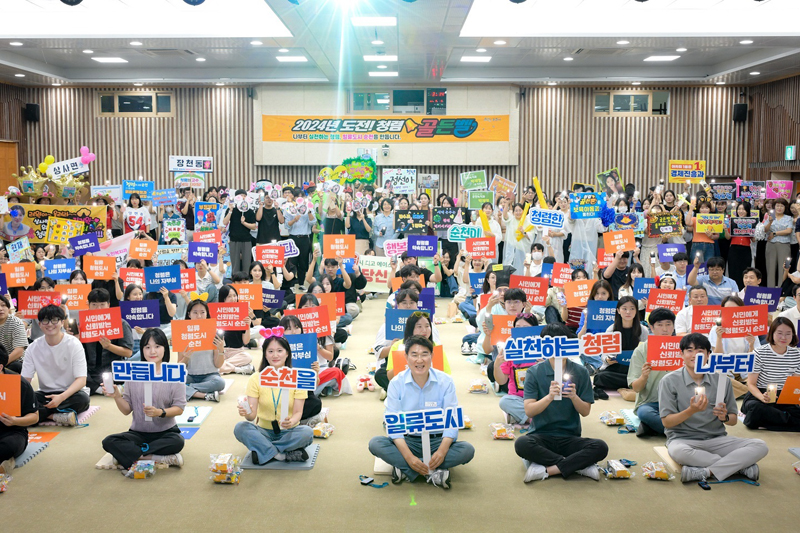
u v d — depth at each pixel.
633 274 7.70
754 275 7.14
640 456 4.64
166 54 14.68
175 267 7.25
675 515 3.76
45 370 5.25
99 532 3.56
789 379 5.01
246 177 17.39
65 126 17.25
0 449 4.27
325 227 12.05
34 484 4.17
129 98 17.25
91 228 10.30
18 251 8.24
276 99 17.11
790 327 5.23
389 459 4.18
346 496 4.01
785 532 3.57
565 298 7.21
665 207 11.57
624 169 17.22
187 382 5.95
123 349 5.85
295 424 4.39
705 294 6.41
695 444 4.33
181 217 12.80
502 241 11.79
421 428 4.09
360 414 5.55
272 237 11.62
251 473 4.35
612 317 6.19
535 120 17.11
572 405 4.31
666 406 4.44
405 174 15.30
